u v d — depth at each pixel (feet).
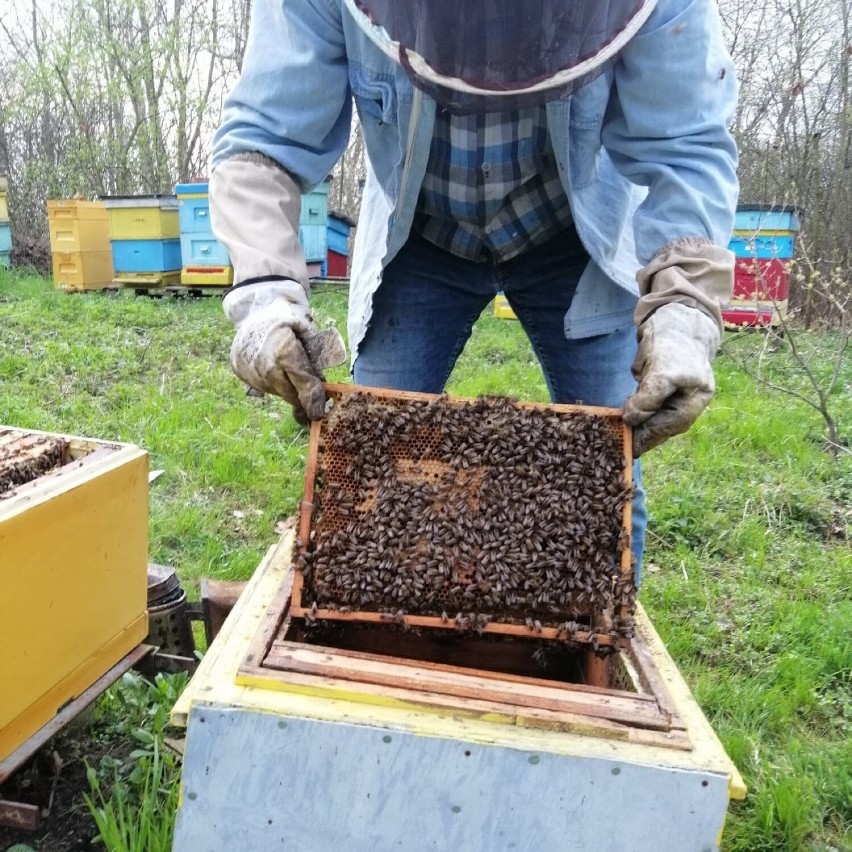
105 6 48.85
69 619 5.85
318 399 5.26
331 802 4.20
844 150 36.32
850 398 21.57
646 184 6.36
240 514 12.75
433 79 5.04
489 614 5.41
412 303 7.86
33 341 23.67
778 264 26.71
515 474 5.44
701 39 5.73
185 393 19.25
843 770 7.58
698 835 4.07
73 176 49.62
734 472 15.60
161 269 34.22
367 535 5.36
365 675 4.45
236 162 6.12
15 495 5.32
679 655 9.55
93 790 6.65
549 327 7.97
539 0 4.76
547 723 4.25
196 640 8.96
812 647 9.86
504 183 6.68
